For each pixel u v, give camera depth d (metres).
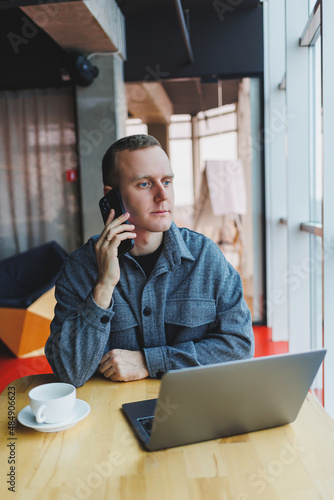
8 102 4.88
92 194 4.81
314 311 3.39
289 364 0.91
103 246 1.22
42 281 4.60
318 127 3.12
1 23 4.77
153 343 1.34
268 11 4.23
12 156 4.92
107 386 1.23
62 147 4.88
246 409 0.93
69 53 4.55
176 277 1.36
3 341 4.00
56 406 0.99
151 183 1.24
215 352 1.29
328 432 0.97
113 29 4.39
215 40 4.73
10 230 4.98
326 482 0.81
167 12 4.77
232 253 5.16
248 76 4.72
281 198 4.34
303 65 3.16
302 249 3.34
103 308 1.21
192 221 5.36
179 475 0.84
